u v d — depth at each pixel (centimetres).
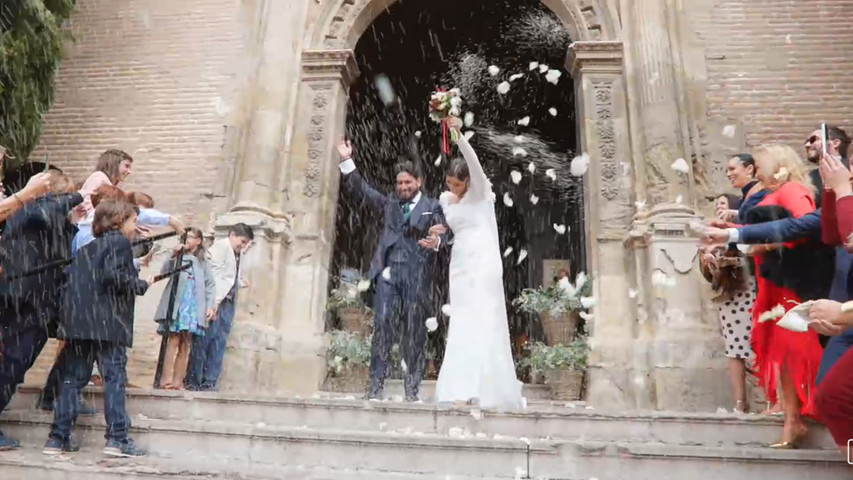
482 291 480
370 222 1590
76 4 1094
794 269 396
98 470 369
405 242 558
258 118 918
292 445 411
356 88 1617
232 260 689
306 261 877
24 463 378
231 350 786
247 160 899
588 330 830
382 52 1571
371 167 1647
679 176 820
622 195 861
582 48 927
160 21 1066
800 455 373
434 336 1291
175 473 364
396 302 550
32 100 880
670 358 733
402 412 459
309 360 827
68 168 1003
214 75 1016
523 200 1641
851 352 283
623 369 774
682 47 933
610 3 949
